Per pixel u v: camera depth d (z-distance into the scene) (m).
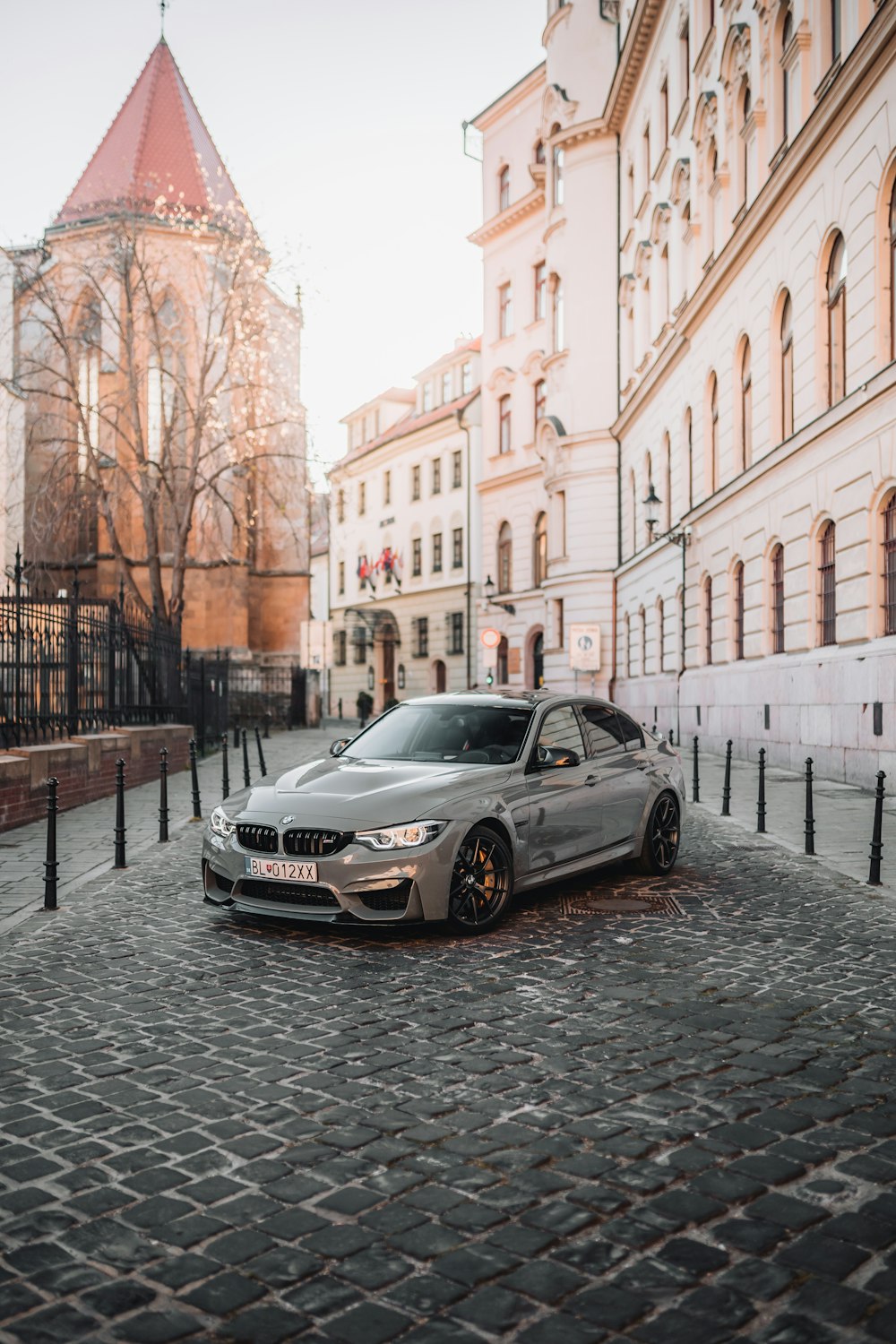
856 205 16.23
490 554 48.09
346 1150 3.69
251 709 43.19
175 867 9.80
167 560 45.38
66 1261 2.98
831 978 5.90
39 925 7.44
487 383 48.00
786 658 19.45
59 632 14.98
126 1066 4.54
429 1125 3.89
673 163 28.83
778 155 19.27
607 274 37.81
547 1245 3.04
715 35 24.47
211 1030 5.04
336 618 67.12
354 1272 2.91
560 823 7.73
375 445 60.97
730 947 6.60
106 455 31.81
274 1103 4.12
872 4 15.77
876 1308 2.74
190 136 48.28
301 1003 5.46
